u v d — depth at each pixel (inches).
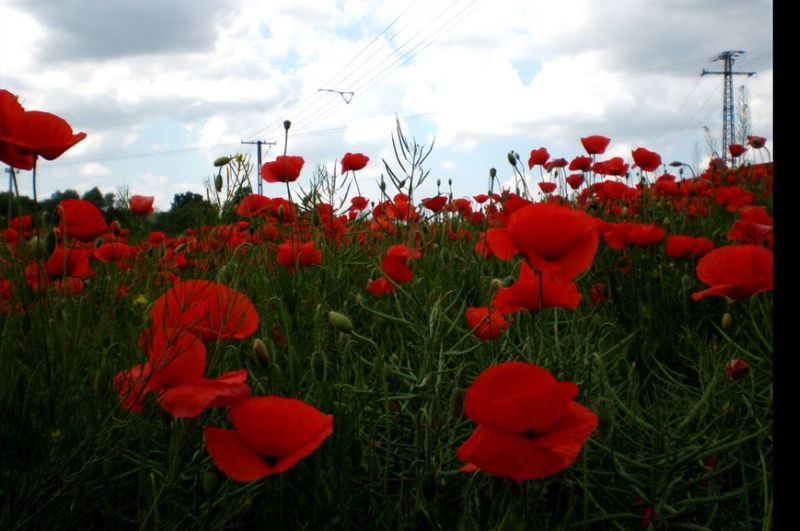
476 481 23.1
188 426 20.7
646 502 24.2
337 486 22.5
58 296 28.5
